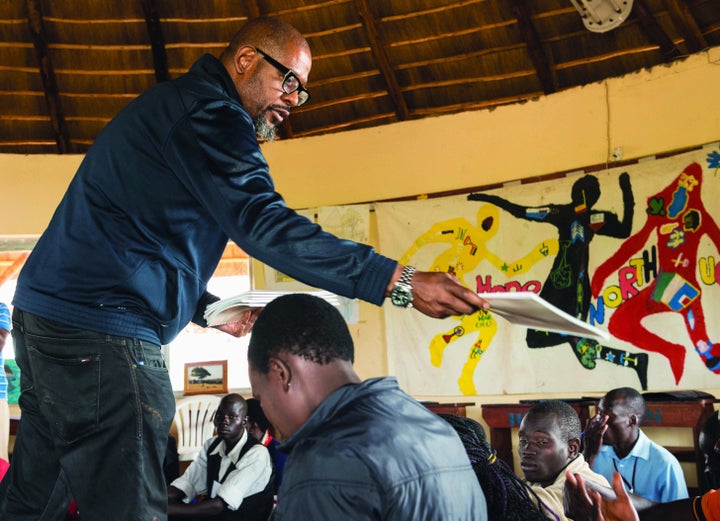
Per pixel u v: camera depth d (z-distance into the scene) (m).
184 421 6.68
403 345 6.65
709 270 5.47
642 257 5.77
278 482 4.77
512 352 6.21
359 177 7.03
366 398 1.46
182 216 2.01
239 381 7.34
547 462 2.62
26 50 7.09
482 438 1.93
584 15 5.84
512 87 6.78
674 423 4.96
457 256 6.55
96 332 1.91
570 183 6.19
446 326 6.52
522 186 6.40
